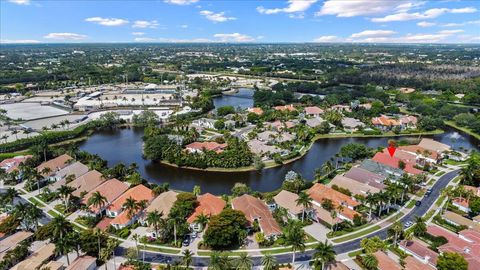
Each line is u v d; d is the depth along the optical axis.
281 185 156.12
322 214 121.50
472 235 107.25
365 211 127.75
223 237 101.94
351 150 184.50
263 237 107.81
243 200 125.88
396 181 146.75
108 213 125.19
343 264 93.50
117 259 99.75
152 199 133.25
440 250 101.94
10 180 154.50
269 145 196.50
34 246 105.19
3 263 93.50
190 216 119.00
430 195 142.25
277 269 93.56
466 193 131.50
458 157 185.50
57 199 136.88
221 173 169.00
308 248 105.62
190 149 190.38
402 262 96.06
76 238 96.75
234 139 195.50
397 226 104.19
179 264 95.81
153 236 111.31
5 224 111.69
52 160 167.50
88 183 144.00
